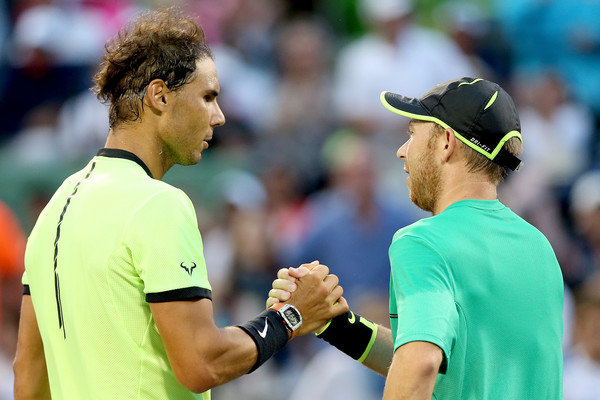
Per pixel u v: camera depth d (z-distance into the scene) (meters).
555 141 32.00
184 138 11.29
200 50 11.38
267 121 33.09
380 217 27.61
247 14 35.53
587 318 23.86
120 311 10.46
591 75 33.50
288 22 36.53
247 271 27.22
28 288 11.86
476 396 10.41
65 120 34.09
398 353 10.05
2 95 34.72
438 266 10.39
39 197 31.06
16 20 35.75
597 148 32.88
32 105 34.69
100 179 10.98
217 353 10.38
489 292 10.54
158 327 10.31
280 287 11.69
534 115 32.41
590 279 26.00
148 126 11.20
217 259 27.91
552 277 11.09
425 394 9.83
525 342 10.66
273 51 35.31
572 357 24.06
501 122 11.03
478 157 11.09
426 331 9.93
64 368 10.96
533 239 11.09
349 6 37.69
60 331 10.98
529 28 34.09
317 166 31.11
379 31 33.12
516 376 10.64
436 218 10.91
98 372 10.59
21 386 11.91
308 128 32.03
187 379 10.29
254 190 29.92
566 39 33.66
